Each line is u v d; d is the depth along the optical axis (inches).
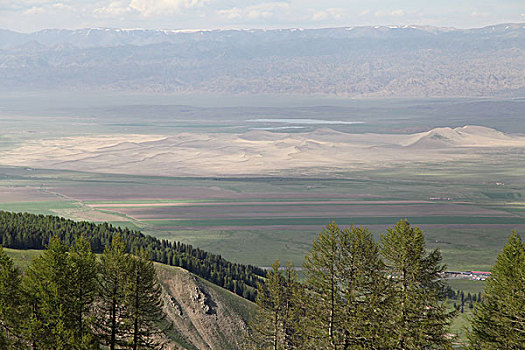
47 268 3855.8
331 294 3976.4
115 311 4215.1
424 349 3641.7
